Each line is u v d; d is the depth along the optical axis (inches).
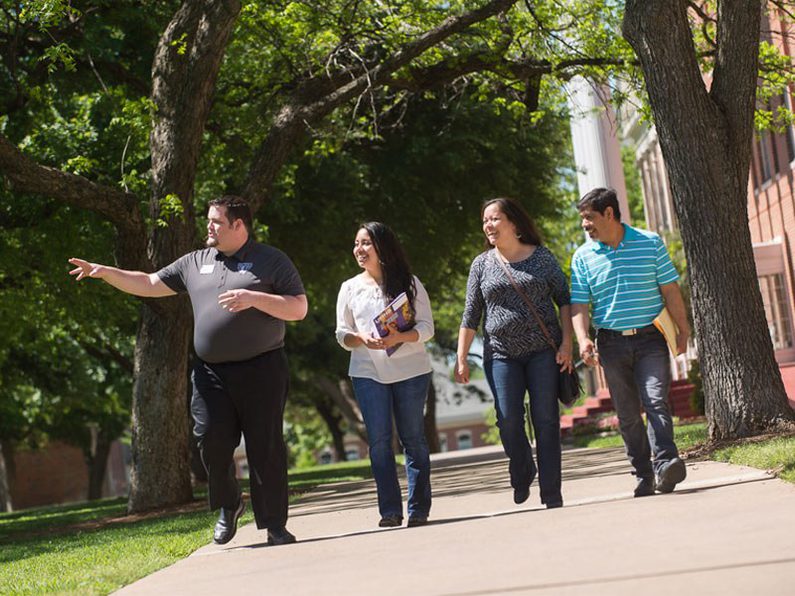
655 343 500.4
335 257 1737.2
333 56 1089.4
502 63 1117.1
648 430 494.6
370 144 1707.7
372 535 474.3
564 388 507.5
